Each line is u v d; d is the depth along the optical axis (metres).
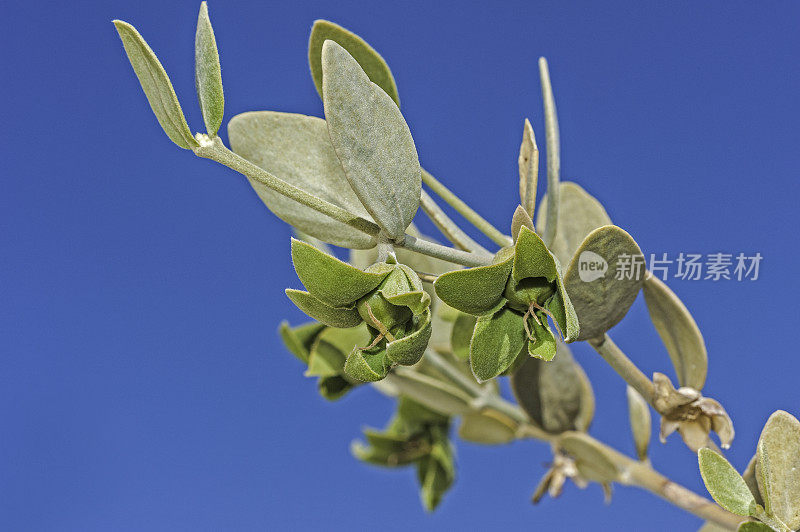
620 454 0.33
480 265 0.26
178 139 0.26
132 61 0.26
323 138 0.29
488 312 0.26
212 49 0.26
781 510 0.27
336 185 0.29
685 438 0.30
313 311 0.26
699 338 0.30
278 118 0.29
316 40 0.29
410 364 0.25
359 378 0.25
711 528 0.32
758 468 0.28
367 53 0.29
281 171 0.29
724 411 0.30
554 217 0.29
